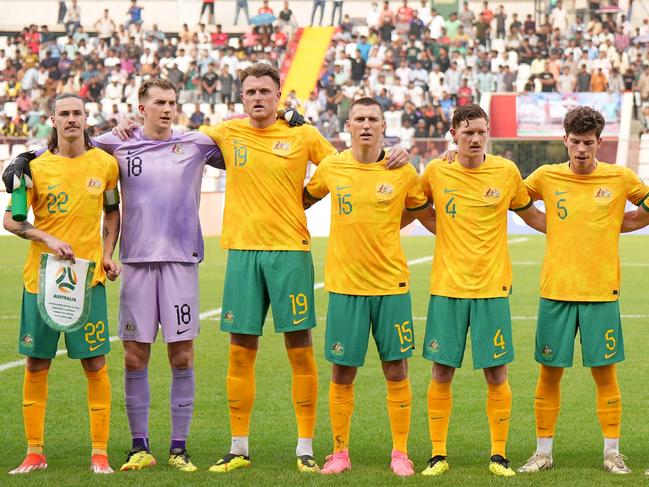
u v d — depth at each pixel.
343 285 10.43
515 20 53.97
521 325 19.38
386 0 54.53
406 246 34.66
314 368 10.74
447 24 54.44
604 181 10.41
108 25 56.09
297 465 10.51
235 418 10.60
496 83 49.78
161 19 60.59
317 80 52.16
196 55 53.12
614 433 10.43
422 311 21.09
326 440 11.75
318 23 60.00
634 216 10.77
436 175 10.50
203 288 24.84
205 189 39.41
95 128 46.53
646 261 30.06
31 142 39.50
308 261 10.70
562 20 54.44
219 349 17.11
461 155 10.38
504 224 10.48
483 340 10.31
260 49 55.75
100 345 10.38
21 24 60.88
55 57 54.19
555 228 10.51
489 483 9.74
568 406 13.12
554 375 10.56
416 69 51.25
